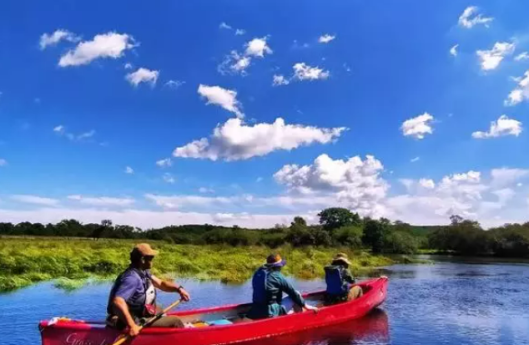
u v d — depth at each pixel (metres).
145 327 7.72
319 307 11.48
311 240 52.16
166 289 8.56
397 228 66.25
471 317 12.19
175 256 27.78
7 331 9.91
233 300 14.63
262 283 10.05
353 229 58.00
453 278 23.91
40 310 12.36
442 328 10.77
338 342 9.33
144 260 7.80
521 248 55.03
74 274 20.27
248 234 55.03
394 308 13.62
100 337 7.48
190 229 73.12
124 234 73.44
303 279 22.42
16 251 21.44
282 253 37.00
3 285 16.59
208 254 32.56
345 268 12.39
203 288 17.62
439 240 63.12
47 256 21.17
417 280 22.70
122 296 7.29
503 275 25.89
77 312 12.15
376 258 39.59
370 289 13.52
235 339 8.83
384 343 9.32
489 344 9.34
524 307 13.90
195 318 10.02
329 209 78.38
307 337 9.70
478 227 59.91
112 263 22.23
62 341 7.55
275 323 9.62
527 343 9.45
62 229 80.12
